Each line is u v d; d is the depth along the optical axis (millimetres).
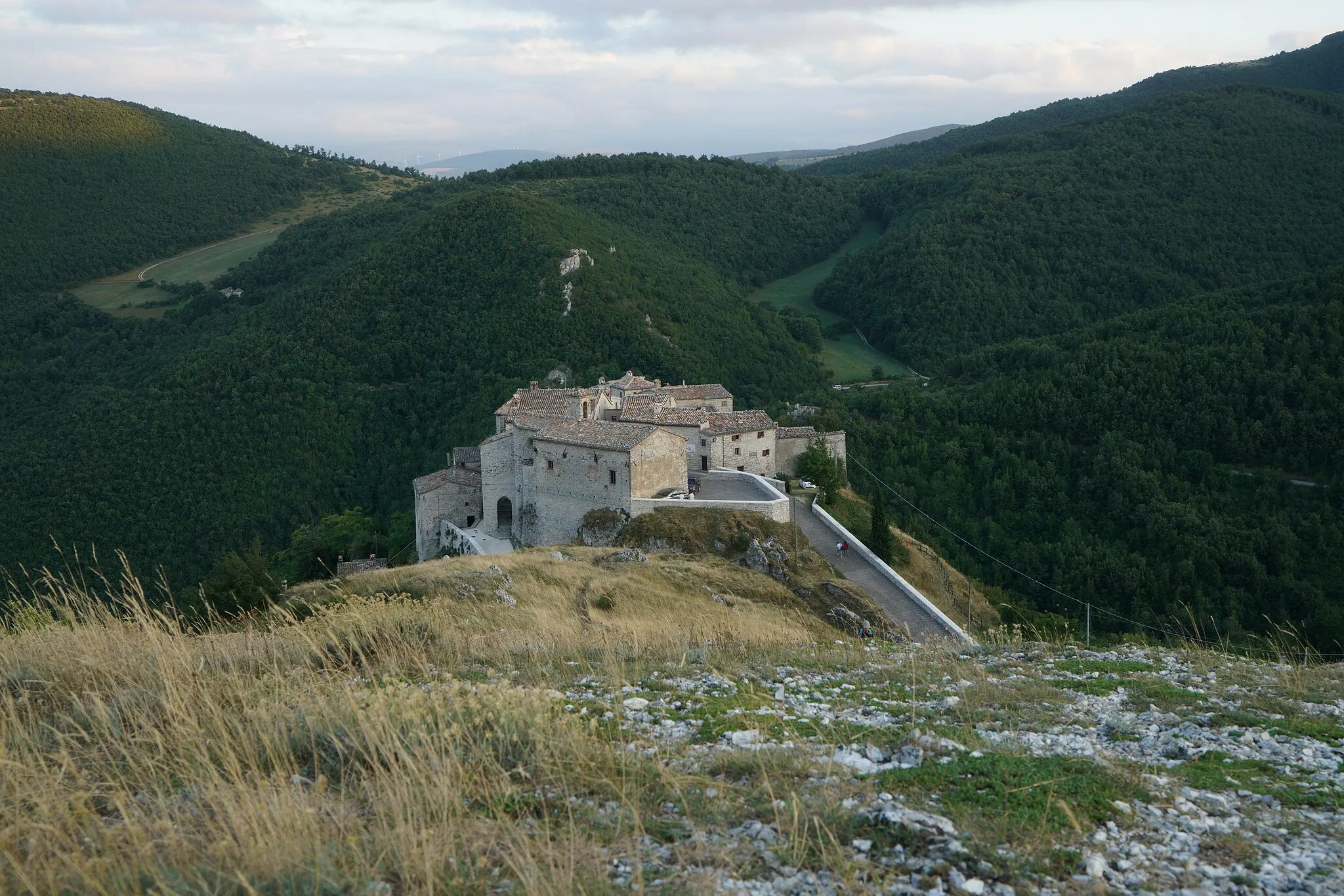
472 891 6887
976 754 10039
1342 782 9820
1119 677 15602
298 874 6938
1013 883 7133
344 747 9602
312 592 31141
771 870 7312
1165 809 8789
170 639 13180
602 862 7328
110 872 6988
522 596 31750
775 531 47969
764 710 12156
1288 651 19969
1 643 13320
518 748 9680
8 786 8633
